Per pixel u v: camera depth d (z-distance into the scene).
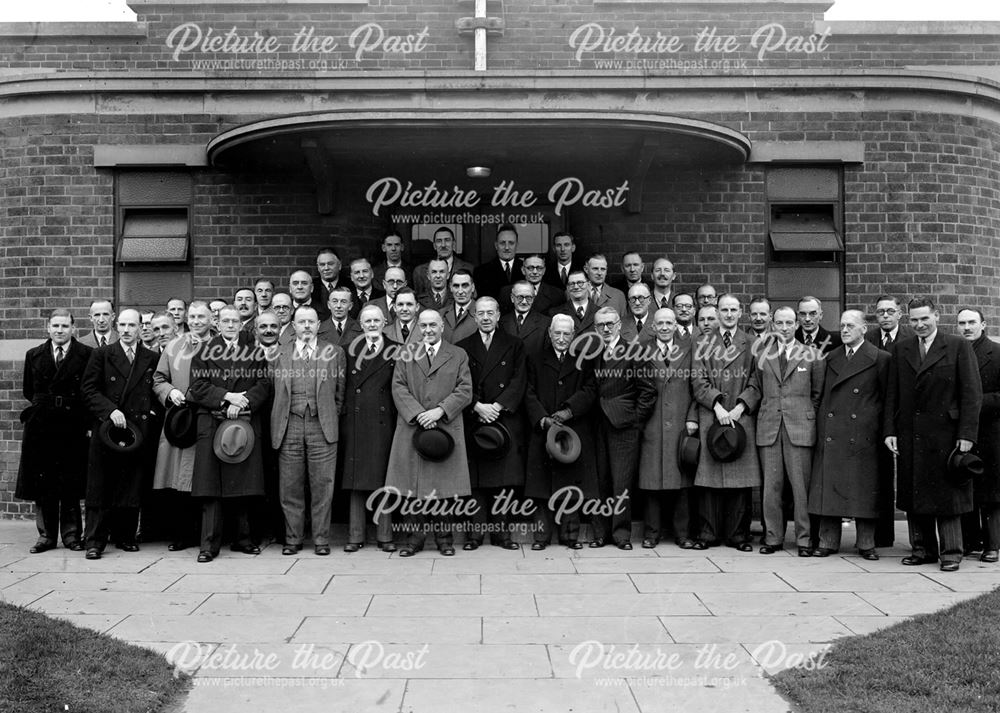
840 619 5.65
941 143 9.59
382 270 9.02
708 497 7.75
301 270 9.02
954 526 6.99
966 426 6.93
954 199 9.61
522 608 5.91
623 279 9.46
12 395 9.43
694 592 6.29
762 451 7.65
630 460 7.70
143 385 7.59
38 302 9.48
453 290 7.92
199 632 5.41
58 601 6.07
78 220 9.51
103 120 9.51
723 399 7.68
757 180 9.55
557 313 8.09
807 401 7.57
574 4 10.13
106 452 7.42
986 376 7.32
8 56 10.13
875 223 9.54
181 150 9.44
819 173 9.59
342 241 9.44
